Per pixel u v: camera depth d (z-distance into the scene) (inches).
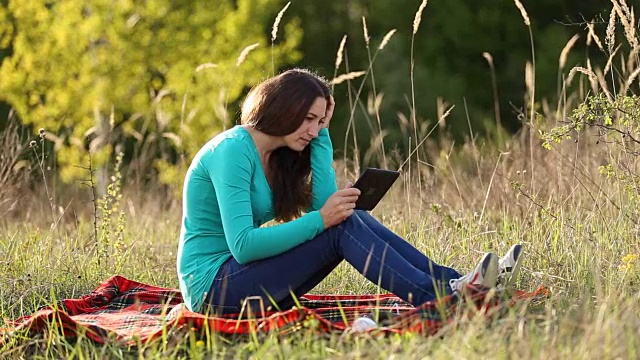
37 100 655.1
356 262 203.3
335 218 203.8
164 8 683.4
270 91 210.5
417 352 168.9
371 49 933.8
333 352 178.9
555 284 241.1
